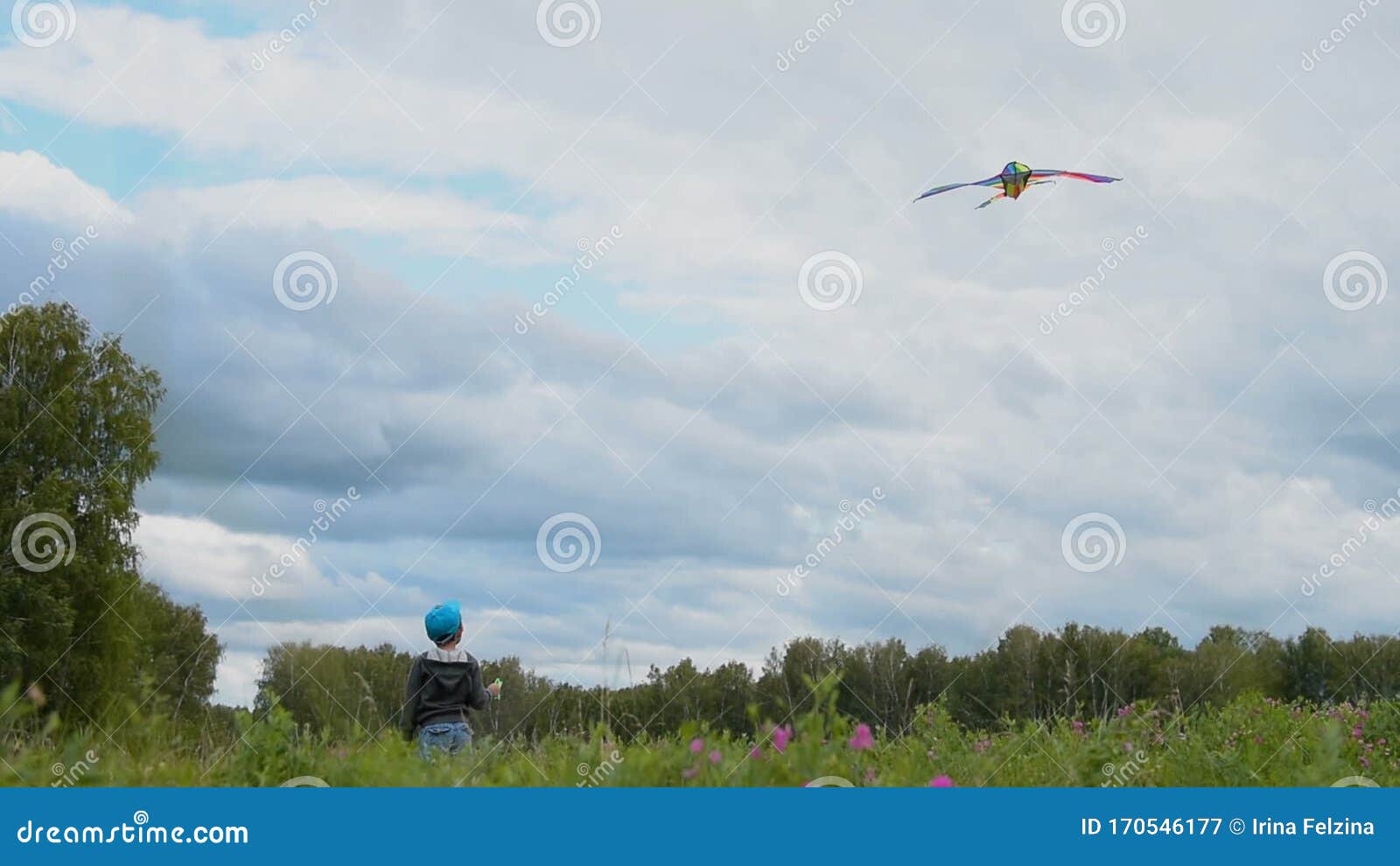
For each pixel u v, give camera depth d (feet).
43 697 21.45
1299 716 33.14
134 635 119.96
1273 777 24.95
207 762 21.84
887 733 29.53
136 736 22.30
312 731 22.97
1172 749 27.12
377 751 22.33
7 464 131.54
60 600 121.90
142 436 136.87
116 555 129.29
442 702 27.73
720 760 18.45
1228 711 32.42
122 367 140.46
